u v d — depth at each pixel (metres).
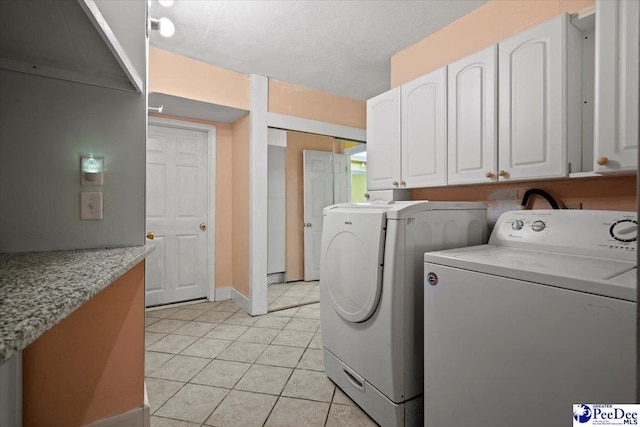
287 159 3.48
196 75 2.66
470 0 1.91
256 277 2.91
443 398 1.18
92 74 1.15
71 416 1.17
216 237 3.35
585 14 1.33
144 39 1.29
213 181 3.32
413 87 2.05
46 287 0.57
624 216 1.17
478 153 1.67
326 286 1.81
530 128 1.46
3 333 0.35
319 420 1.48
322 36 2.30
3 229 1.09
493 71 1.60
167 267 3.16
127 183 1.26
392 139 2.22
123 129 1.25
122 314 1.27
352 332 1.59
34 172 1.13
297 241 3.60
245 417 1.50
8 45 0.92
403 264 1.36
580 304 0.82
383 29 2.21
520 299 0.95
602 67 1.16
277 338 2.40
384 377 1.38
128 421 1.27
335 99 3.48
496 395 1.01
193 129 3.25
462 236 1.59
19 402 1.07
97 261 0.89
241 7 1.97
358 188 4.25
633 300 0.73
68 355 1.17
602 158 1.17
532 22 1.72
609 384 0.77
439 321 1.20
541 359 0.90
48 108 1.15
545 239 1.33
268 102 3.02
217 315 2.90
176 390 1.71
